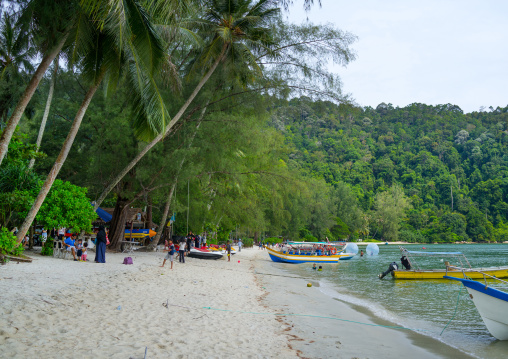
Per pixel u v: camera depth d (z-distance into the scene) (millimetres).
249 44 19562
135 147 20328
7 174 14555
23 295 7918
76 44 10992
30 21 11352
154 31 10531
